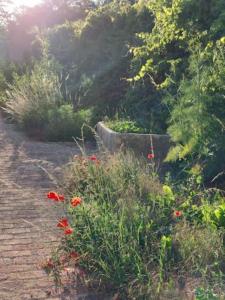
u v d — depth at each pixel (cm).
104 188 620
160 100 1008
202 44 834
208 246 500
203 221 555
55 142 1107
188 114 715
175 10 870
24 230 611
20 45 2336
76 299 452
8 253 550
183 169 721
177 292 439
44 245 568
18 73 1777
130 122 986
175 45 967
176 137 736
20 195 734
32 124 1208
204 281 452
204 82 713
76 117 1160
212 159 694
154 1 970
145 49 1016
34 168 873
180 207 591
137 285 448
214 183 700
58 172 845
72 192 672
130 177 650
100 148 885
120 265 470
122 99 1188
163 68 966
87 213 524
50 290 470
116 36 1370
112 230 505
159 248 500
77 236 514
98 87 1291
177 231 528
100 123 1053
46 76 1329
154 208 582
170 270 476
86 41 1477
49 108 1230
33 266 520
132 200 579
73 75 1466
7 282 487
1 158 951
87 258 498
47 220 638
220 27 815
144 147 872
